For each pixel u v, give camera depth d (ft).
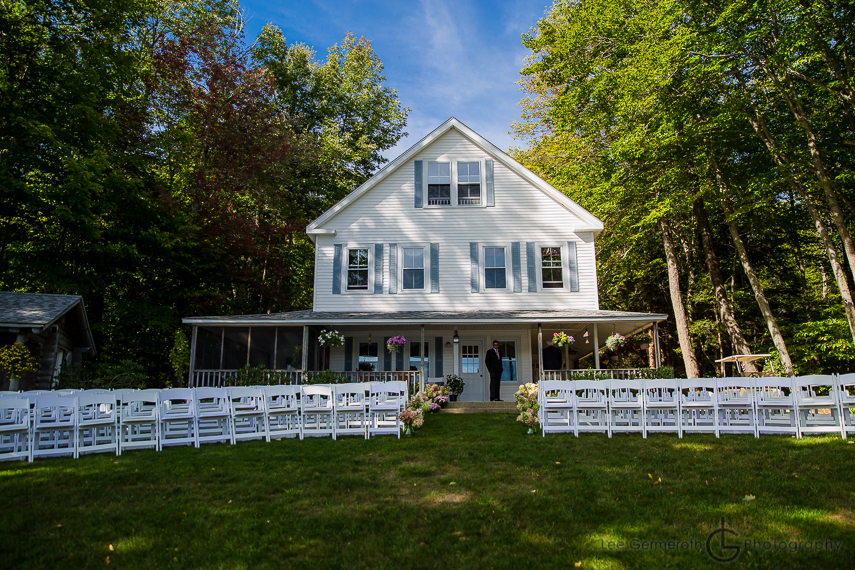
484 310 63.87
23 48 61.36
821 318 79.56
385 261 65.46
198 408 33.09
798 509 18.39
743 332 87.61
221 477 23.97
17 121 55.42
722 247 89.25
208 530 17.58
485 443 31.07
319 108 104.88
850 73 54.03
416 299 64.49
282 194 89.97
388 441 32.32
